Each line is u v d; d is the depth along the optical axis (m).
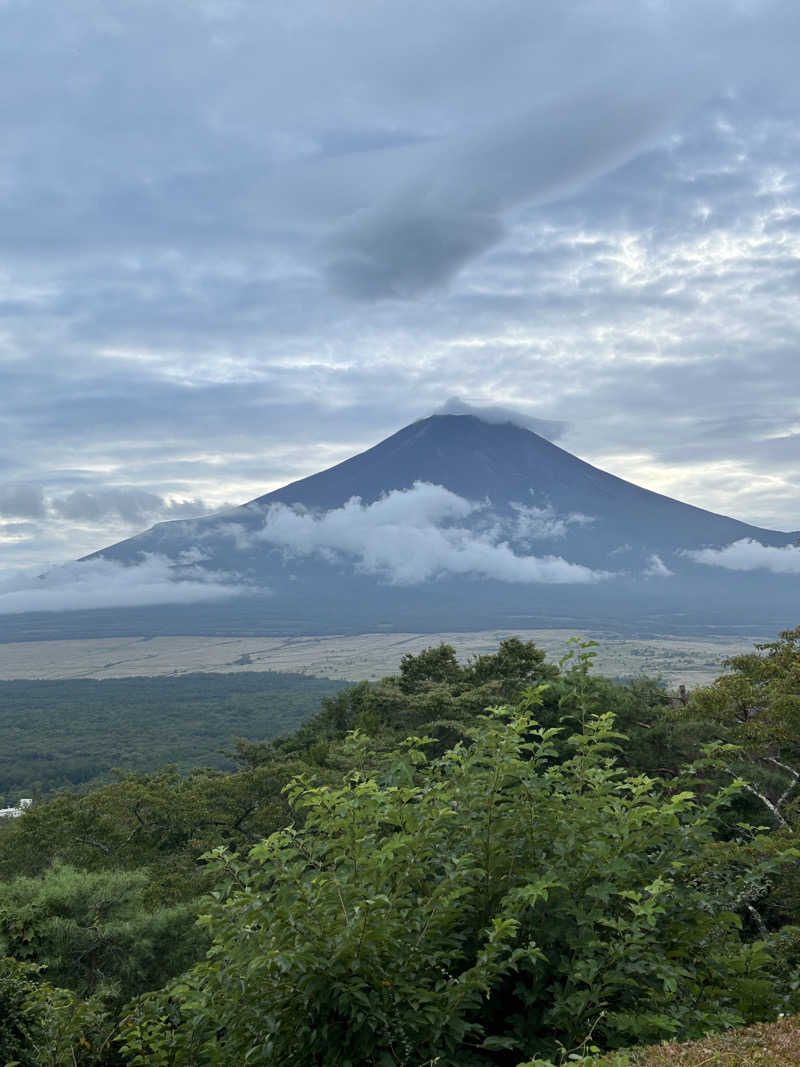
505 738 6.52
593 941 5.39
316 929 5.28
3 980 7.32
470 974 5.11
